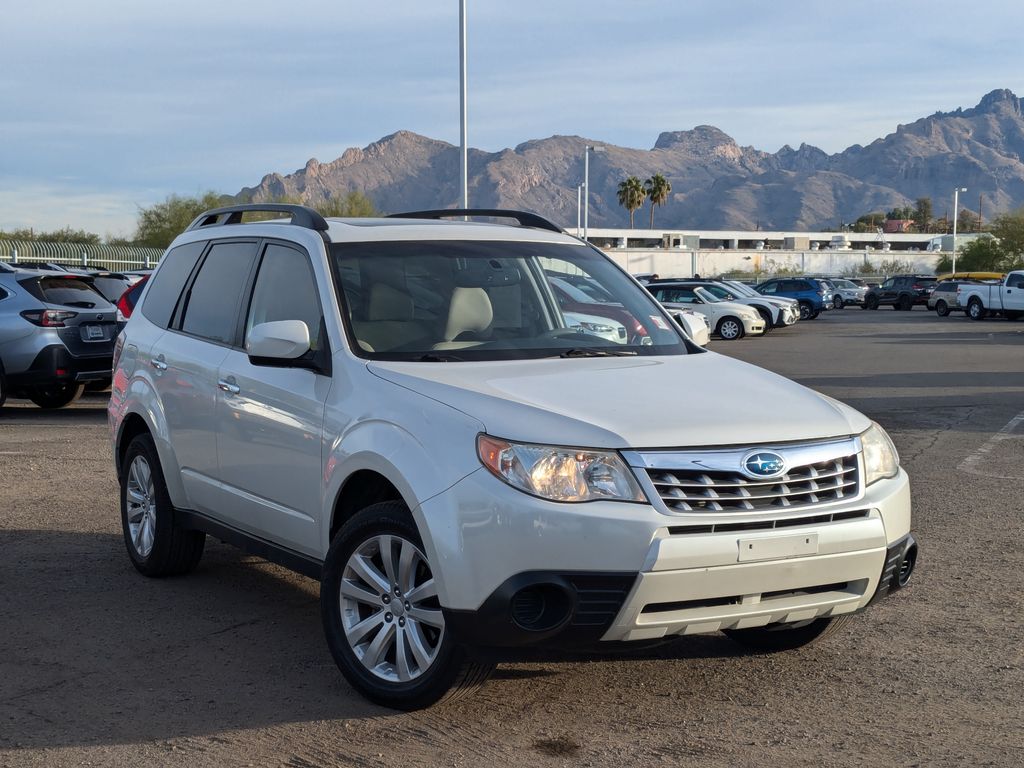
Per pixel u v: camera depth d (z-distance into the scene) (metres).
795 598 4.18
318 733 4.17
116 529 7.68
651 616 3.95
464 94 27.42
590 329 5.32
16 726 4.25
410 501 4.18
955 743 4.08
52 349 13.43
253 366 5.36
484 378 4.55
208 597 6.08
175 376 6.03
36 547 7.16
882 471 4.46
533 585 3.89
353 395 4.66
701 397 4.44
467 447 4.09
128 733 4.18
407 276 5.21
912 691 4.64
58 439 11.74
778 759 3.93
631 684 4.71
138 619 5.66
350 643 4.52
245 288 5.74
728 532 3.97
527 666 4.93
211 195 68.56
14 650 5.16
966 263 86.62
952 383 18.06
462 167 27.80
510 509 3.92
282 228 5.64
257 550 5.41
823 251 116.38
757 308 36.00
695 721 4.29
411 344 4.93
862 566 4.23
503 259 5.50
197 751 4.01
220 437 5.58
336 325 4.92
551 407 4.21
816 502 4.16
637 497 3.94
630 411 4.20
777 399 4.52
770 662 5.01
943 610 5.83
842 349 27.41
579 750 4.01
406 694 4.31
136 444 6.50
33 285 13.78
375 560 4.56
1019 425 12.91
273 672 4.86
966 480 9.48
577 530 3.88
